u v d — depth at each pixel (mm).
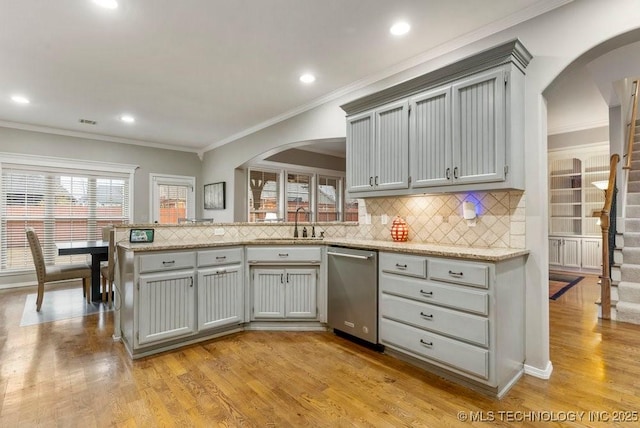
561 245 6242
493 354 2033
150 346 2680
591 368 2438
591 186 5961
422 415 1891
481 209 2680
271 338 3057
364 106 3176
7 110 4492
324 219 7785
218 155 6457
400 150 2869
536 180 2361
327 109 4055
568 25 2223
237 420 1842
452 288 2215
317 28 2609
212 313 2986
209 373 2379
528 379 2299
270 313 3229
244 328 3283
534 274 2371
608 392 2115
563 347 2812
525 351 2395
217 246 3018
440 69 2531
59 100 4125
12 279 5113
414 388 2184
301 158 7238
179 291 2791
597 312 3771
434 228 3004
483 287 2070
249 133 5504
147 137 6020
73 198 5637
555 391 2135
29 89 3768
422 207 3109
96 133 5727
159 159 6520
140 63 3164
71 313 3812
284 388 2180
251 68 3299
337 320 3059
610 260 3879
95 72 3350
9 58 3031
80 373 2365
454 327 2205
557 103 4770
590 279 5516
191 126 5332
